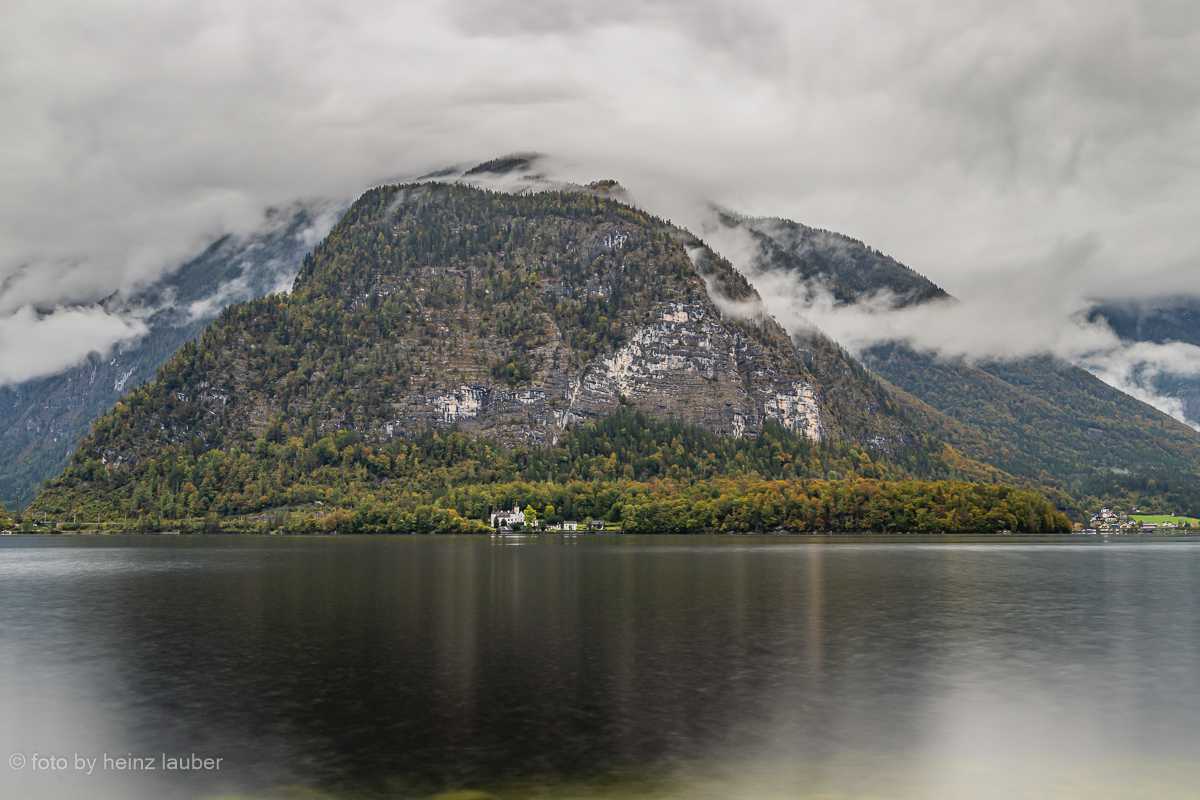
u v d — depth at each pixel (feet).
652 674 296.30
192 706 258.78
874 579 594.65
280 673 297.12
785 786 198.80
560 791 195.31
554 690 274.36
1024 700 268.41
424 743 225.76
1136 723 246.06
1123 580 603.67
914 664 315.17
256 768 210.18
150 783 202.49
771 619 409.90
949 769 209.77
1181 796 194.59
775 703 261.85
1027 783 201.77
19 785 202.39
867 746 225.15
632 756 216.54
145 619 416.05
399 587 544.21
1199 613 438.81
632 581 579.48
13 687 282.77
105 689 278.87
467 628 383.65
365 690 274.16
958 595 505.66
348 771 207.41
